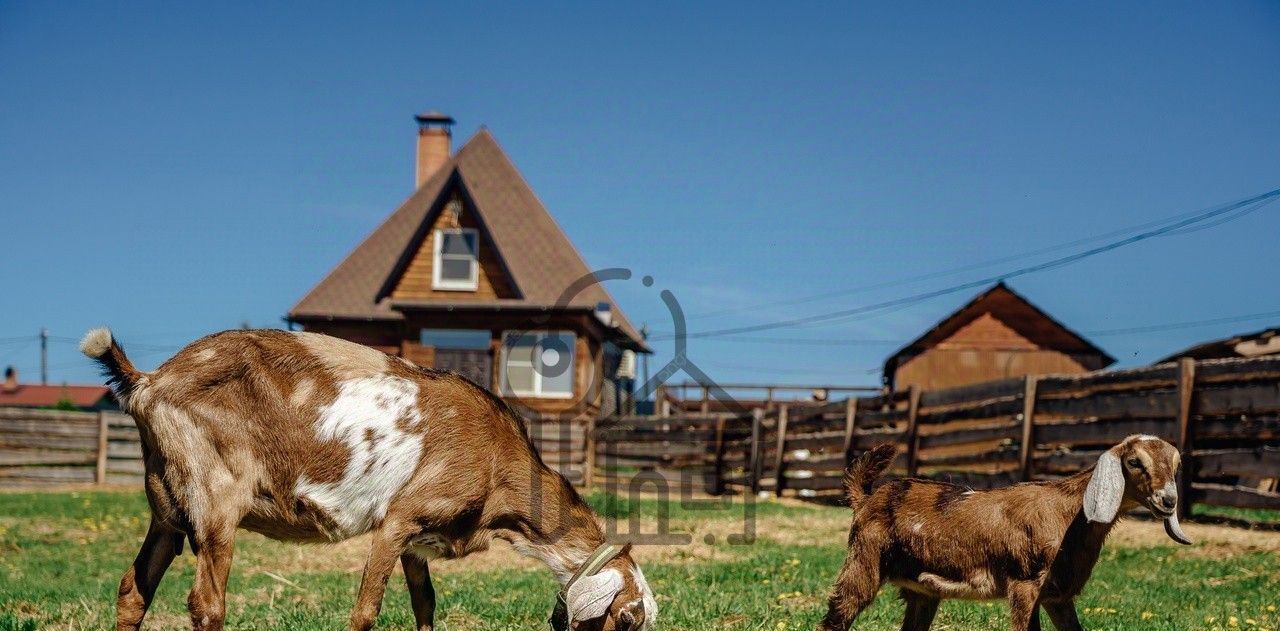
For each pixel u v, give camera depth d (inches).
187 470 258.1
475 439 277.0
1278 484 616.1
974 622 332.8
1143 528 534.3
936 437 711.7
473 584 420.5
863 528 285.3
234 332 270.5
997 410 654.5
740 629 317.1
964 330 1408.7
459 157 1518.2
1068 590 269.6
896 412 756.6
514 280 1314.0
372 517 270.2
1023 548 265.9
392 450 268.5
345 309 1371.8
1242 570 425.4
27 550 558.9
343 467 266.1
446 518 273.7
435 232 1365.7
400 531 268.8
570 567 279.6
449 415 275.1
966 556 271.3
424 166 1595.7
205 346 266.2
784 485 860.0
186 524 259.4
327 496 266.5
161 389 259.3
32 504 781.3
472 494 276.2
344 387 268.4
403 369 278.1
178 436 258.4
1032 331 1403.8
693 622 327.9
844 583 285.9
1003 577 268.7
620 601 265.6
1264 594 378.6
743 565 456.4
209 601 254.8
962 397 696.4
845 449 788.0
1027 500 269.3
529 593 391.9
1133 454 263.9
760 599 369.1
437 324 1322.6
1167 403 544.1
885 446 292.7
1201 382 532.7
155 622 348.8
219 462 259.8
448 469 273.0
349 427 266.4
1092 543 268.7
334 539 271.9
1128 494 268.2
